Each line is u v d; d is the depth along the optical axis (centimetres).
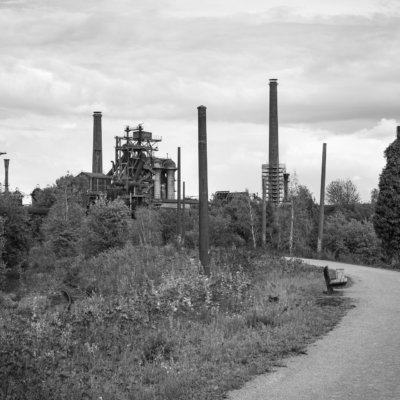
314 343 1180
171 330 1259
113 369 964
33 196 11900
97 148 14350
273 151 10794
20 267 6178
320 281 2392
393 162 4084
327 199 12481
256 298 1728
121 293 2222
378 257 5128
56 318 1335
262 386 865
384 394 816
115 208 6216
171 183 14488
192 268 2328
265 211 5838
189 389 842
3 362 765
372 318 1489
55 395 752
